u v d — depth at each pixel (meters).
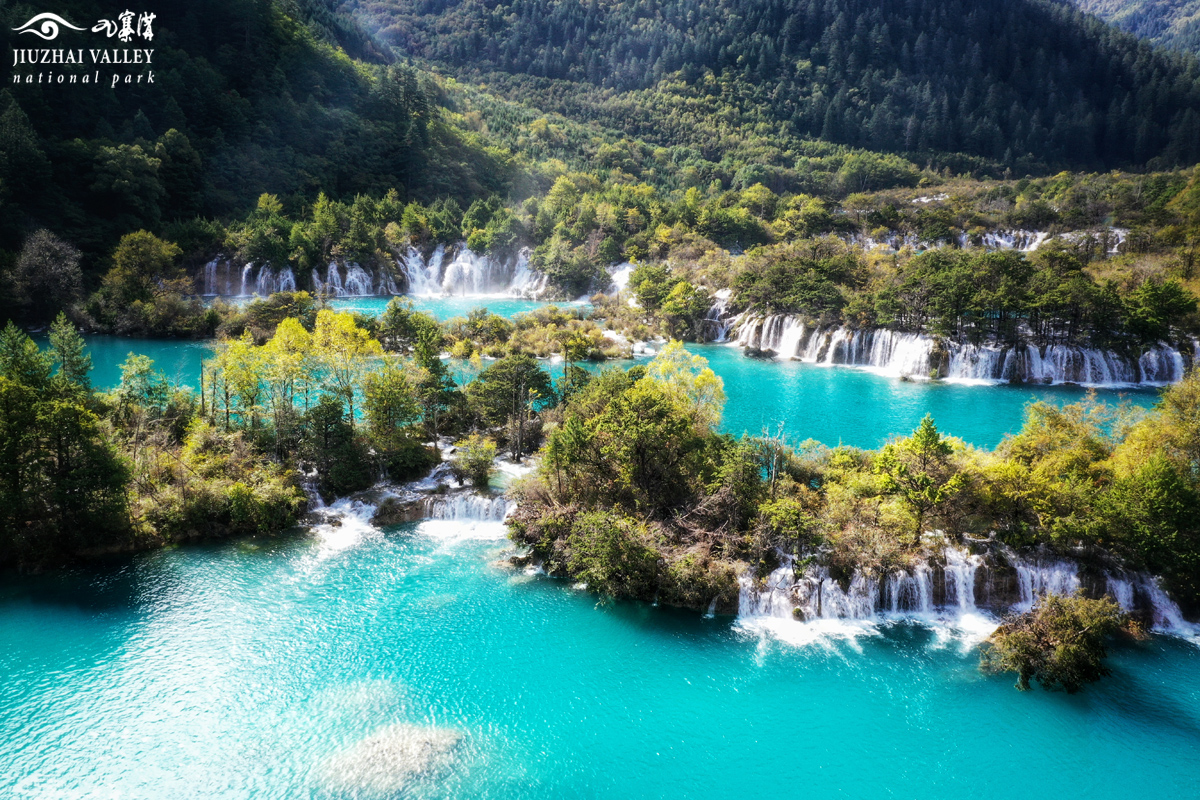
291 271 194.88
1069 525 54.19
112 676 46.59
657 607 55.41
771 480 64.44
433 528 67.56
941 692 46.53
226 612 53.75
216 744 41.41
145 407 76.38
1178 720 44.19
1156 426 63.00
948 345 131.38
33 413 58.91
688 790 39.16
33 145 162.00
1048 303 124.06
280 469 71.62
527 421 85.38
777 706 45.41
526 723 43.75
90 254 165.00
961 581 54.69
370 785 38.84
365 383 77.25
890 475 59.12
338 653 49.56
